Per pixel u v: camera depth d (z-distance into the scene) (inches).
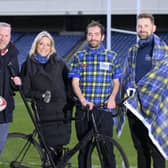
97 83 255.3
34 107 261.7
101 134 251.0
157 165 257.0
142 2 1238.9
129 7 1250.6
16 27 1380.4
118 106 257.9
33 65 262.5
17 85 248.1
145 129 260.8
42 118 260.7
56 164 258.1
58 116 261.4
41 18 1369.3
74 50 1259.8
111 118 261.0
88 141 251.1
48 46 262.2
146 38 256.8
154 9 1237.1
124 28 1317.7
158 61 253.1
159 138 248.2
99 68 254.8
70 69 259.3
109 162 248.2
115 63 257.6
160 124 248.2
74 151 252.7
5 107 243.8
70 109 267.0
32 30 1376.7
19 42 1325.0
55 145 262.2
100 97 256.1
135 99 255.6
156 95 250.2
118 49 1237.7
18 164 258.7
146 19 255.8
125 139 417.4
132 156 350.0
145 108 253.0
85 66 255.9
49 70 261.9
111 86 258.5
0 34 244.7
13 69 247.3
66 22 1358.3
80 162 254.7
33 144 259.8
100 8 1269.7
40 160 258.2
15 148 261.4
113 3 1255.5
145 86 252.8
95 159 252.1
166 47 256.4
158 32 1305.4
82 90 257.6
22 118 558.9
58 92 261.1
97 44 255.1
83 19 1349.7
